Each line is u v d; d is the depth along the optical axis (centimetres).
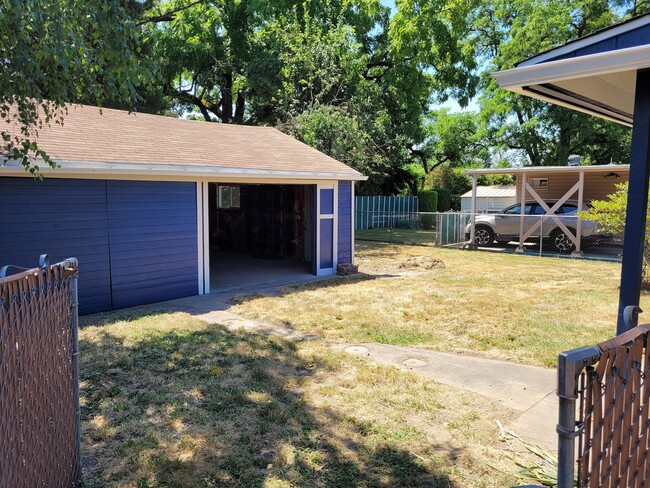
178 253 823
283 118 1922
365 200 2355
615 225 973
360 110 2006
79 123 879
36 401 233
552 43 2194
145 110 1681
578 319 674
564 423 150
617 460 172
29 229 654
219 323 660
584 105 420
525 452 329
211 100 2612
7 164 602
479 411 392
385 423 368
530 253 1453
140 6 1377
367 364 494
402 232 2161
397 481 296
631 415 176
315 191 1048
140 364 485
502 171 1455
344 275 1074
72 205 691
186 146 932
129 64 405
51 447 252
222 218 1527
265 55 2045
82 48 397
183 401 401
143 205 770
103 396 411
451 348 555
